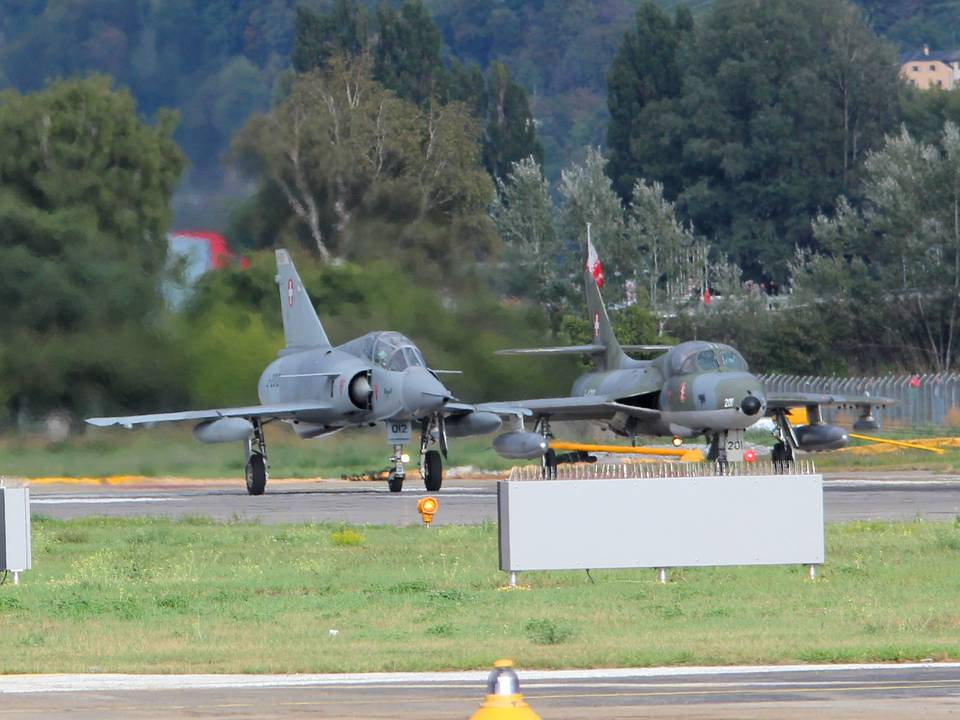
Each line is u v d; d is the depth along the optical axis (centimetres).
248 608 5741
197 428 12569
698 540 6031
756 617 5359
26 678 4409
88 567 7044
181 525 9306
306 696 4056
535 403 14038
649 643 4828
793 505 6097
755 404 12769
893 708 3819
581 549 5975
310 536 8250
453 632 5097
